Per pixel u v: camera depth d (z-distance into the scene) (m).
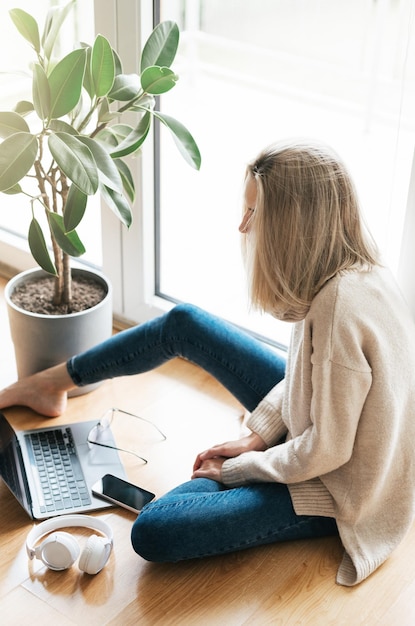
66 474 1.85
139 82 1.85
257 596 1.58
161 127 2.20
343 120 2.00
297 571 1.64
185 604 1.56
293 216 1.42
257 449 1.75
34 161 1.66
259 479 1.63
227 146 2.29
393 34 1.82
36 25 1.80
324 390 1.44
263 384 1.80
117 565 1.64
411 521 1.63
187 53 2.19
